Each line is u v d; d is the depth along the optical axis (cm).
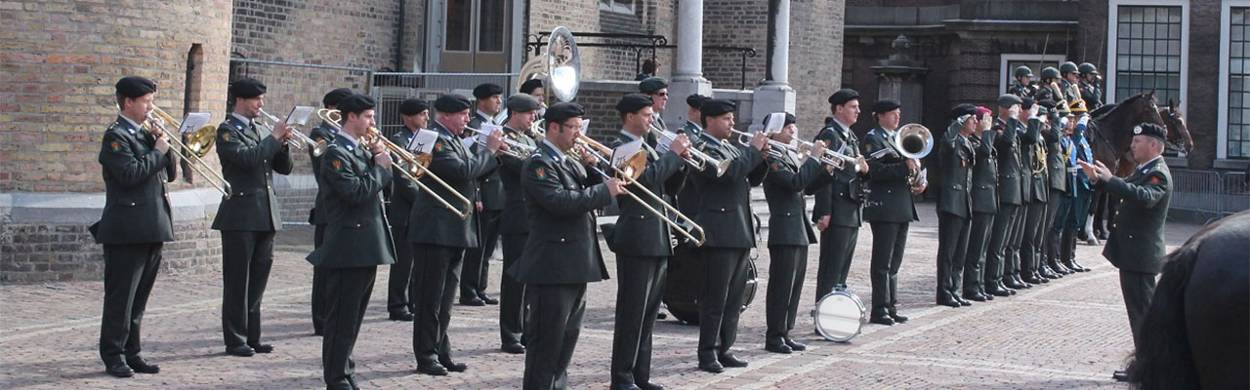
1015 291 1848
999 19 3956
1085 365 1296
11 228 1616
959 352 1351
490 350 1294
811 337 1422
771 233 1307
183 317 1415
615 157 1018
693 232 1198
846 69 4188
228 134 1212
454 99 1251
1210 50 3659
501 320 1290
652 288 1105
